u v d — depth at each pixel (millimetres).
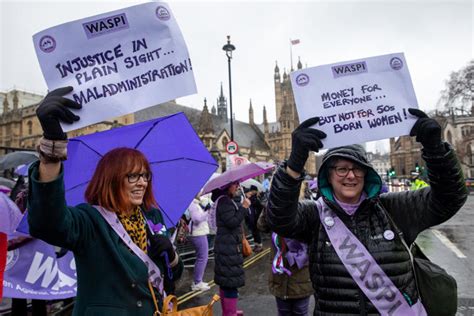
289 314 3656
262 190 13281
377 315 1929
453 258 7969
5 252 2408
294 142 1995
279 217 2035
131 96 1987
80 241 1710
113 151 1967
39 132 44000
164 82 2041
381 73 2166
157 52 2047
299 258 3465
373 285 1933
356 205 2117
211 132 54594
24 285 3307
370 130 2115
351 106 2131
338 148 2105
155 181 3178
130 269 1785
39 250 3416
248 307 5387
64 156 1558
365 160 2070
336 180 2098
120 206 1879
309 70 2158
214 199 4824
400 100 2135
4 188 4516
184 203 3215
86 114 1883
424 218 2094
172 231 5809
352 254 1989
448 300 1973
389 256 1975
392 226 2074
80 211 1773
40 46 1887
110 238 1791
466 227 12883
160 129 3219
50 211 1524
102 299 1717
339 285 1991
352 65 2166
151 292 1849
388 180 41875
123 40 2004
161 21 2059
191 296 5977
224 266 4242
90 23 1952
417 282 2049
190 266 8328
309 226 2211
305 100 2139
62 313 5020
